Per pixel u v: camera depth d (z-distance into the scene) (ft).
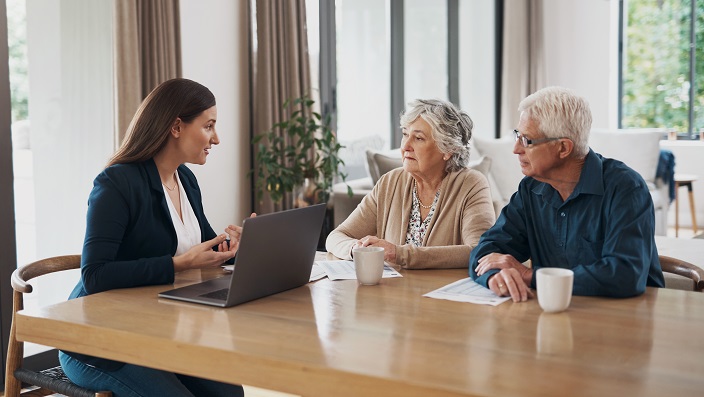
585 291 6.29
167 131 7.39
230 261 7.93
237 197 16.55
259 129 16.44
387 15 20.75
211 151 15.79
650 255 6.57
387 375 4.46
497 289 6.40
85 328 5.59
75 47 12.74
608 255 6.48
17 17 11.82
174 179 8.02
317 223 6.87
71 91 12.71
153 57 13.55
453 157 8.63
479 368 4.57
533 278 6.49
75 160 12.84
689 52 27.07
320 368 4.62
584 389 4.24
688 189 23.99
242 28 16.43
